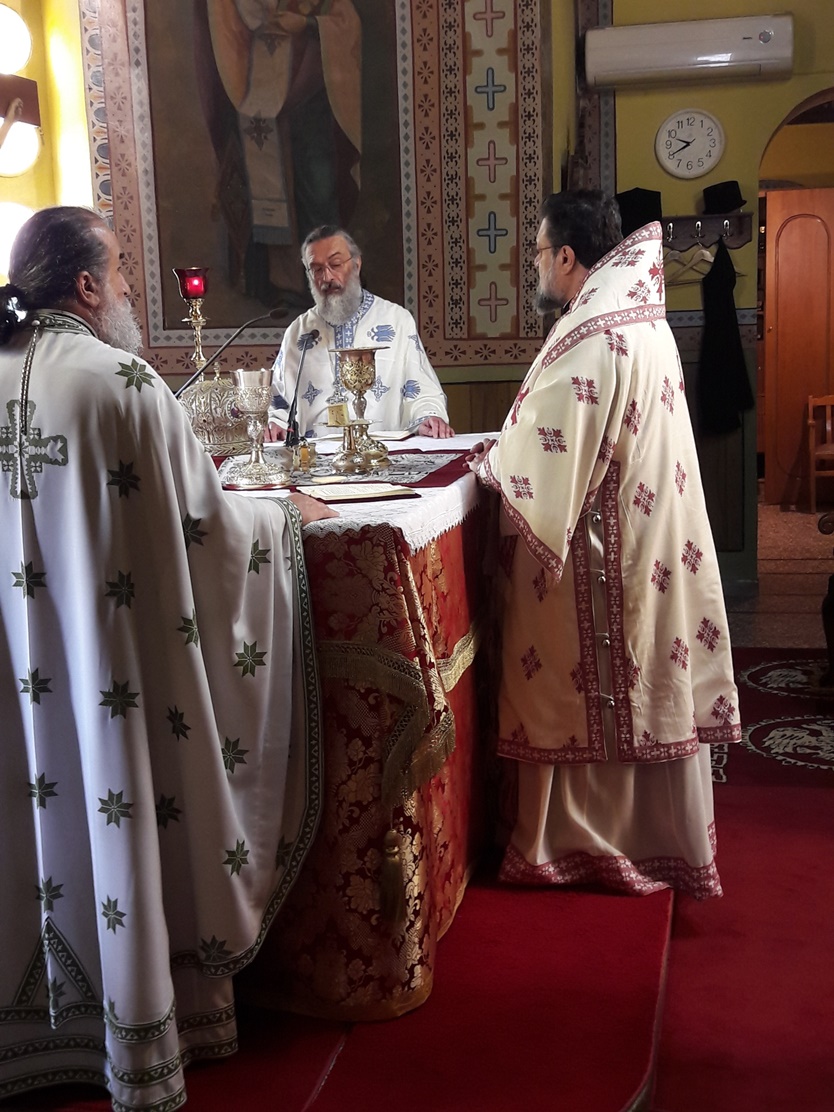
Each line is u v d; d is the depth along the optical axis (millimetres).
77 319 2029
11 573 1982
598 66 6270
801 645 5371
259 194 5539
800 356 9711
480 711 2994
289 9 5406
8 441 1951
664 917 2688
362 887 2205
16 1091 2059
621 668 2736
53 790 1997
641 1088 2033
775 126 6371
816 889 2887
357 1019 2250
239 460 2984
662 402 2742
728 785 3654
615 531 2717
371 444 3213
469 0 5324
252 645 2053
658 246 2807
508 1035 2207
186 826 2010
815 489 9516
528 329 5527
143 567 1945
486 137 5418
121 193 5531
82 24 5414
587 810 2854
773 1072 2137
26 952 2051
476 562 2920
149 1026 1915
